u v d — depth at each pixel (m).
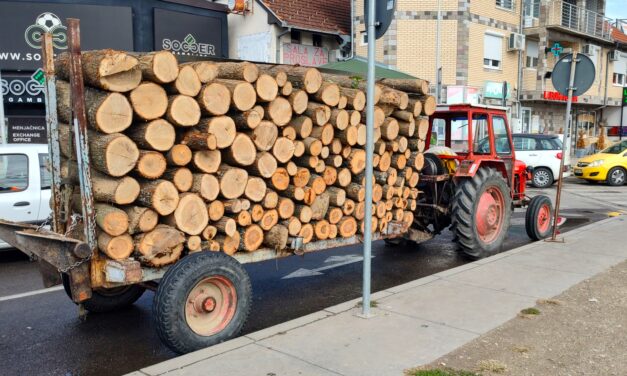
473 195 7.57
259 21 17.80
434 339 4.34
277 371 3.73
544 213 9.17
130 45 15.73
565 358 4.04
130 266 4.08
